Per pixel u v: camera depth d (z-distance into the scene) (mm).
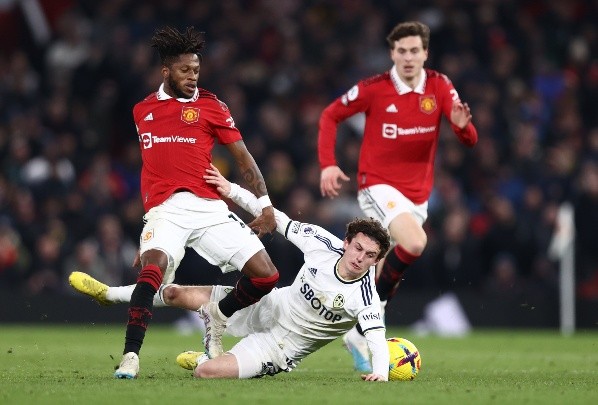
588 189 45844
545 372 23938
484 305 45469
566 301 45594
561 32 57250
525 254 46344
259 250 20812
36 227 44469
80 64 52656
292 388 18109
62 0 58594
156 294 21516
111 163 50812
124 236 46156
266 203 21281
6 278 43750
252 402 16078
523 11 59094
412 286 45344
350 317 20203
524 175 50312
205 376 20000
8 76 53250
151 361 25766
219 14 55562
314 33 54656
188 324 45219
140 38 54344
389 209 25953
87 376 20578
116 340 34656
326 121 26906
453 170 50094
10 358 26031
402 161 26406
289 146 49062
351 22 55656
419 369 23188
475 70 52750
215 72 51656
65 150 48500
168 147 21031
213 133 21391
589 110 54938
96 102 51312
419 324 44938
